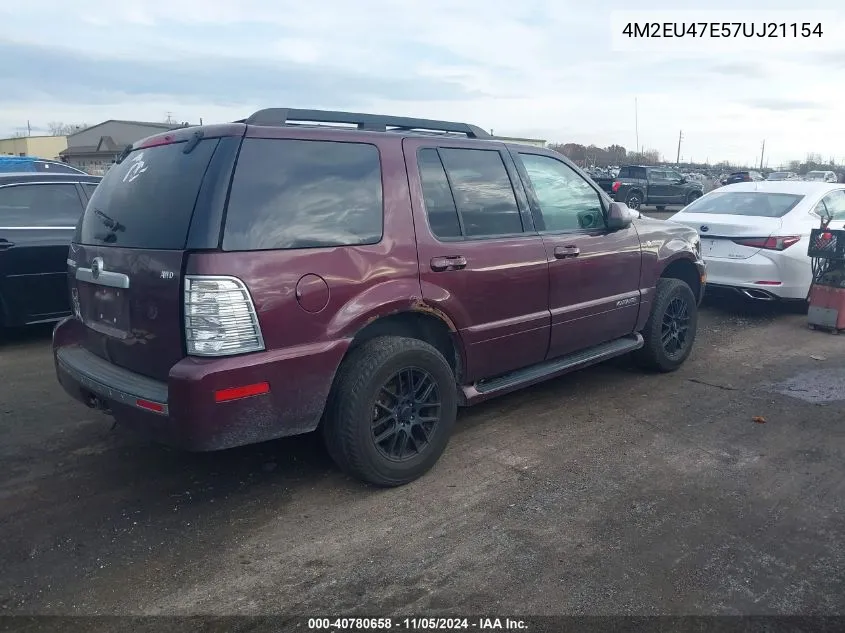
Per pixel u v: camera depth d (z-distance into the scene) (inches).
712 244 309.6
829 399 204.8
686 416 190.5
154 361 127.9
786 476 153.7
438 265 148.3
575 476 153.3
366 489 147.3
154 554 122.7
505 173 171.2
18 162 553.0
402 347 140.8
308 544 126.0
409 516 135.9
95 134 2196.1
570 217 188.2
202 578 115.7
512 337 168.7
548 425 183.8
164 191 128.6
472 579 115.3
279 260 123.7
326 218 132.9
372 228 139.6
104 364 142.0
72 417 186.7
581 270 184.7
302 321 126.8
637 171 1094.4
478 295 157.8
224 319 117.6
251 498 143.3
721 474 154.4
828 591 112.8
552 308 178.2
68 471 155.1
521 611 107.2
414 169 149.8
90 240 147.0
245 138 125.4
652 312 217.2
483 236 161.6
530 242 170.9
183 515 136.3
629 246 201.5
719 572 117.5
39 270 252.2
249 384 120.5
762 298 299.4
